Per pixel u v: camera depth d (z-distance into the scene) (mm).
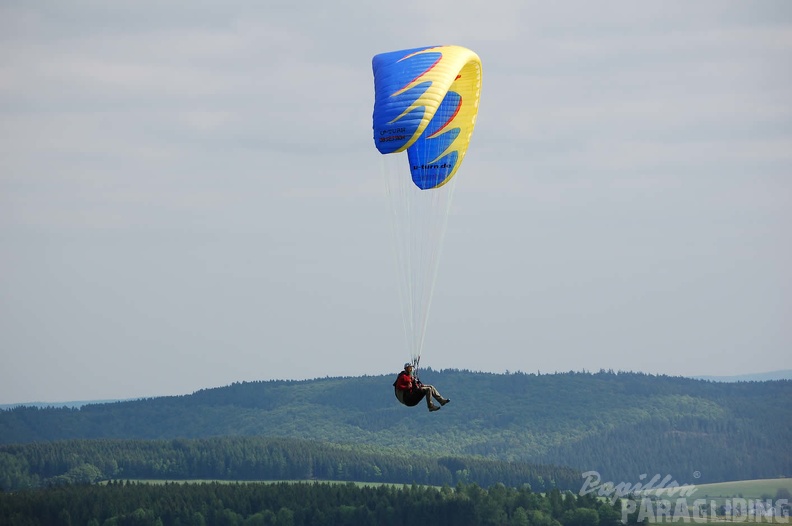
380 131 121500
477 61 133875
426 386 120250
